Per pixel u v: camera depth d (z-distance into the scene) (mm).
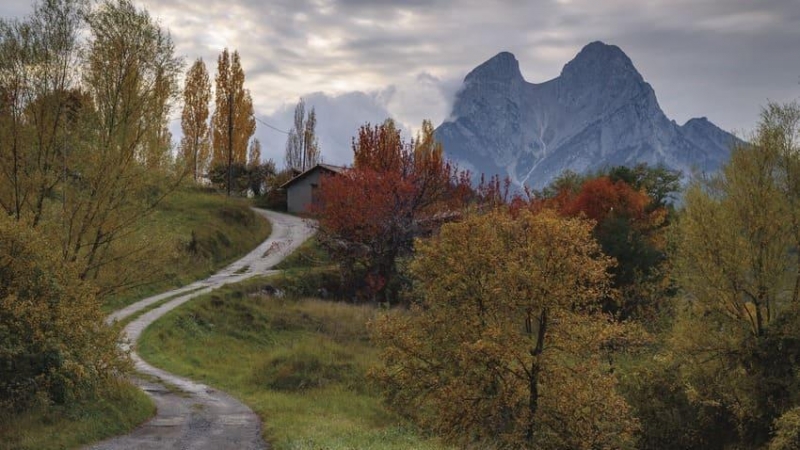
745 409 24172
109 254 21594
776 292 25234
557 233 18109
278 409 20719
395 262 45562
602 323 18422
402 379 19734
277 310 37969
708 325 26000
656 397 26141
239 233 54969
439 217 45875
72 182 21016
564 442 17641
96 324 18000
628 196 52469
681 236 28078
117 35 21453
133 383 22000
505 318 18922
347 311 39688
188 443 15227
